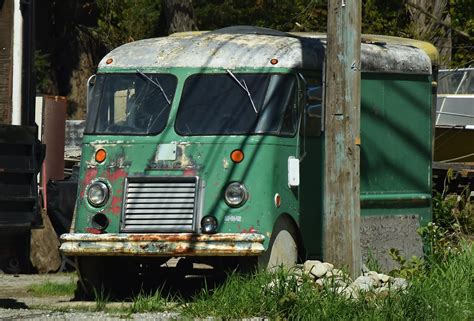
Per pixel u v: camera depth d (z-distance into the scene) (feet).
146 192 95.25
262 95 97.25
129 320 77.41
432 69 119.75
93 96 101.55
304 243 99.81
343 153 92.84
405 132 107.86
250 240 90.63
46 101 155.63
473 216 130.31
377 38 119.14
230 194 93.50
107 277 101.50
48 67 270.87
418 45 119.55
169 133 96.84
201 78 99.45
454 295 84.23
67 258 136.46
